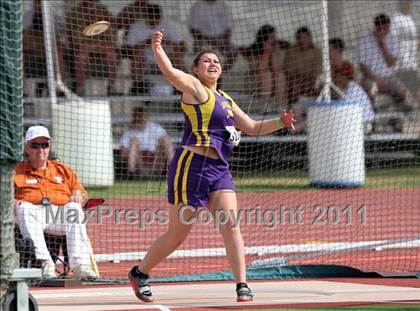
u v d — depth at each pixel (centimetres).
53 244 3216
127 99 6156
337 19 6788
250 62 6322
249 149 6028
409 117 6719
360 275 3419
